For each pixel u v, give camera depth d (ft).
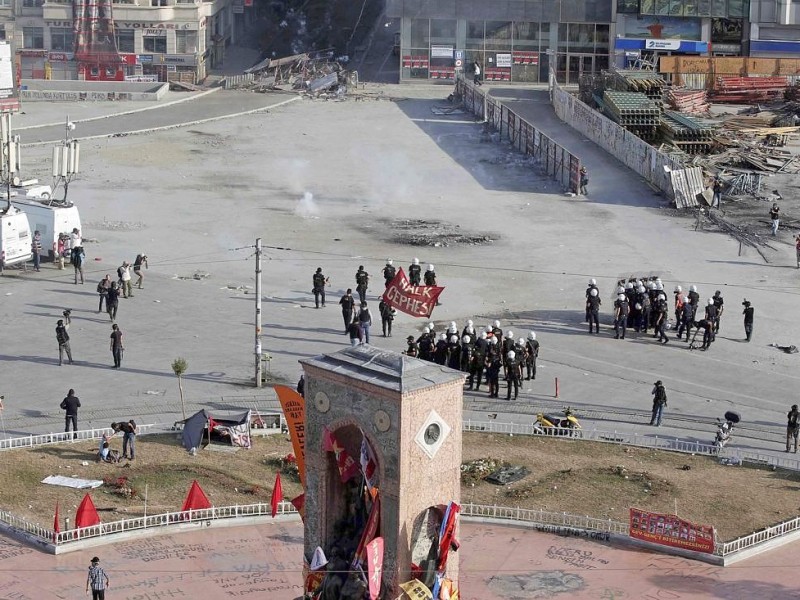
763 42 373.61
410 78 390.83
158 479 136.05
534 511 129.49
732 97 359.66
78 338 181.47
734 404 163.53
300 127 338.54
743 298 206.69
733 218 256.93
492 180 287.89
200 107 360.69
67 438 145.79
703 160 289.94
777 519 129.80
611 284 213.46
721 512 131.03
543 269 221.46
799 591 115.44
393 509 94.22
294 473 139.44
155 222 247.70
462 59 387.14
